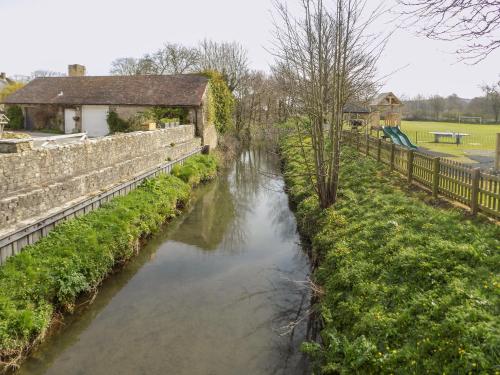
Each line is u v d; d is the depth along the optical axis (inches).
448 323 222.2
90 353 297.9
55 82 1322.6
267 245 535.5
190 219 645.9
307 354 292.4
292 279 427.5
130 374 275.7
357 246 366.3
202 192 829.2
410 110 2546.8
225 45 1946.4
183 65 2108.8
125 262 447.5
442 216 372.2
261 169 1118.4
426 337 225.5
